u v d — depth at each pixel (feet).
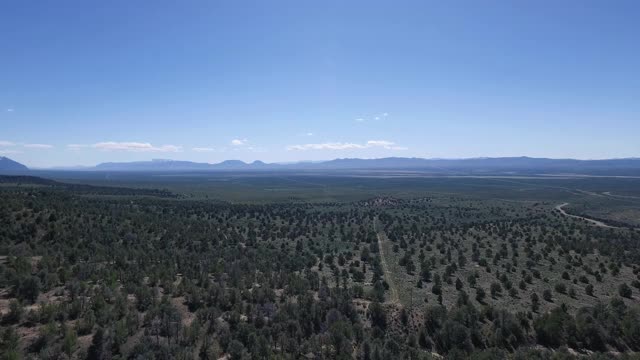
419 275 206.90
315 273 195.83
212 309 135.44
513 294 178.09
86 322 120.06
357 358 124.26
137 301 139.85
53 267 161.99
